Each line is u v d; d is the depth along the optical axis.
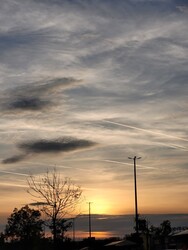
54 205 41.06
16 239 66.44
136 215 67.56
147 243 52.25
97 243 69.19
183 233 33.38
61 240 54.94
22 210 66.81
